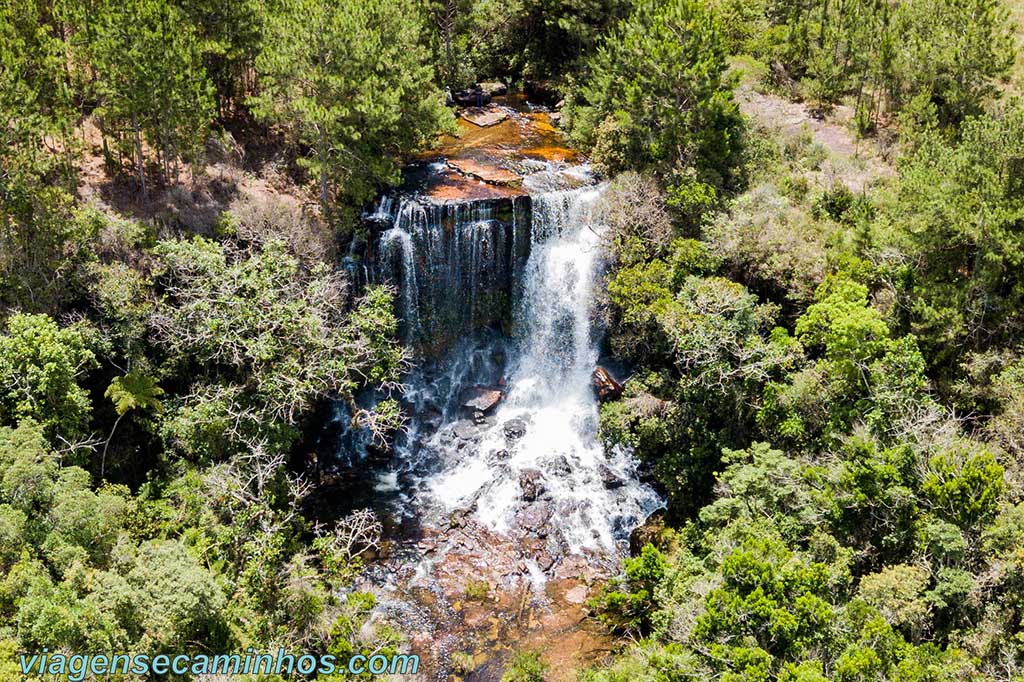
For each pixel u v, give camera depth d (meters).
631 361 45.53
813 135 54.97
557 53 67.88
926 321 37.00
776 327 38.66
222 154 46.34
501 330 48.44
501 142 57.19
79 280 36.59
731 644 25.84
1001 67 49.28
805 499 31.91
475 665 33.03
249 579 30.70
